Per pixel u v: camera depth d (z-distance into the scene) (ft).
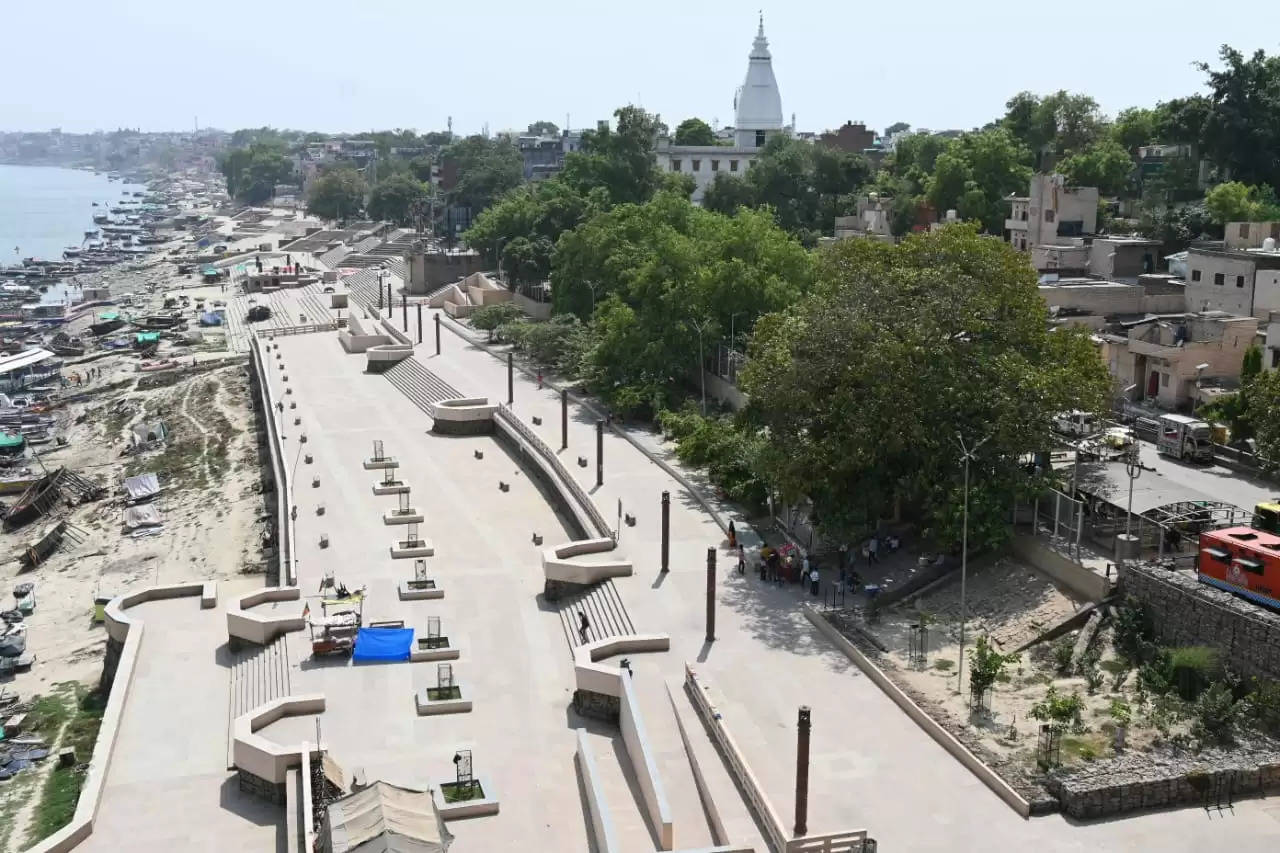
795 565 216.54
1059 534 201.98
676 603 208.13
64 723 213.66
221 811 165.78
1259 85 400.26
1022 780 144.46
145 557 298.35
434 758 172.65
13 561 310.86
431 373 416.67
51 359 556.92
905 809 141.59
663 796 145.69
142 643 217.77
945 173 439.63
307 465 323.37
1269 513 187.32
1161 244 359.05
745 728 162.40
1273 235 325.83
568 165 581.94
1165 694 162.50
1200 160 421.59
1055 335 220.64
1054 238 392.47
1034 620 186.70
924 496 218.79
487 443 350.23
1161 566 181.16
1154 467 234.17
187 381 501.56
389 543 261.65
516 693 193.06
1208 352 271.90
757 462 225.76
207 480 358.43
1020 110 515.91
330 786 158.92
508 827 156.04
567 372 408.05
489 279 576.20
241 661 209.67
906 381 202.28
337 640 204.33
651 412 338.13
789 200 539.29
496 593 233.76
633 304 388.37
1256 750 147.23
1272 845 131.23
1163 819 137.49
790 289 328.90
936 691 170.50
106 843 158.40
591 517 256.52
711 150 646.74
